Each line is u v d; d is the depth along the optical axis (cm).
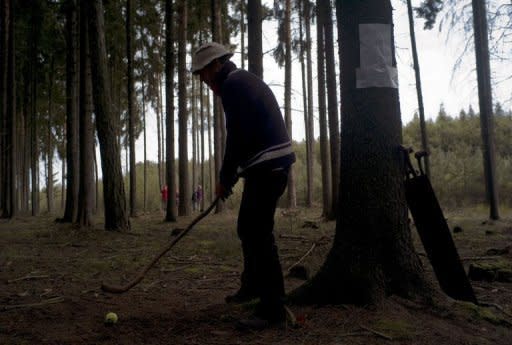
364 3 359
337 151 1263
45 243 928
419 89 1266
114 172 1111
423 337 287
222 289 467
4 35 2041
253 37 977
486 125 1296
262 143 307
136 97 2838
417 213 370
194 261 659
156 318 350
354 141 354
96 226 1307
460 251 698
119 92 2564
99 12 1089
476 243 783
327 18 1248
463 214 1630
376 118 350
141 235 1042
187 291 461
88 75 1219
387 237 344
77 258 720
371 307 324
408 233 354
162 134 3334
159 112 3020
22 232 1177
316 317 320
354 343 278
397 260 344
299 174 3158
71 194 1476
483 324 316
